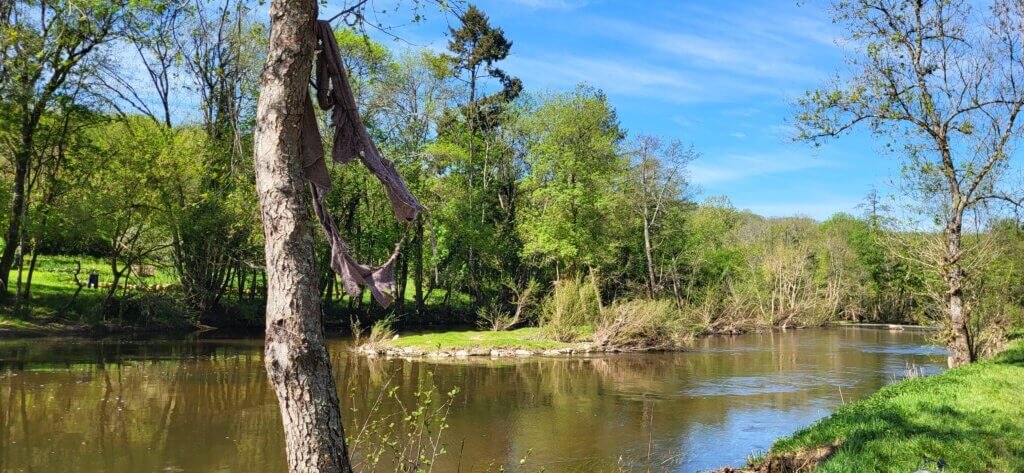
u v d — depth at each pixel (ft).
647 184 148.15
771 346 114.01
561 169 128.26
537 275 148.36
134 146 91.66
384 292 18.04
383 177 19.11
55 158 92.22
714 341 126.93
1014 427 31.83
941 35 55.21
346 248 18.54
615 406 54.80
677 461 38.58
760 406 55.42
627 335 100.73
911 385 47.60
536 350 94.22
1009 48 53.11
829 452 29.71
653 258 157.28
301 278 17.15
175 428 42.39
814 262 209.15
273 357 16.81
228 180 89.61
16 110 80.74
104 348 79.20
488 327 134.21
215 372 63.77
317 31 19.01
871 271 202.80
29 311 91.30
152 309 101.55
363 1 19.47
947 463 25.88
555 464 37.55
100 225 90.33
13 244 89.92
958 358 59.67
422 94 126.11
